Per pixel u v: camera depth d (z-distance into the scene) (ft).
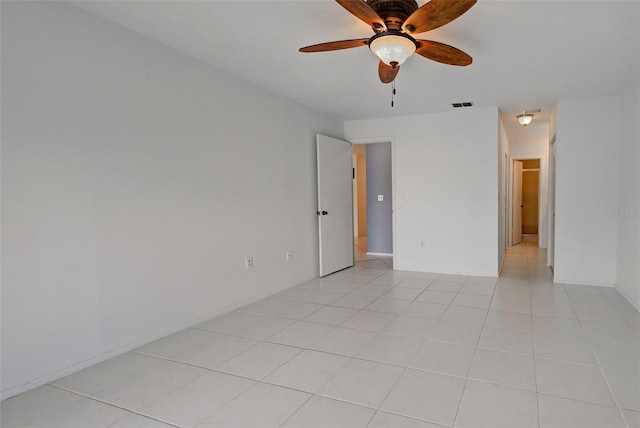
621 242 13.56
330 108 16.28
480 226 16.53
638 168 11.71
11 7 6.82
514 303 12.41
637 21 8.18
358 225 30.71
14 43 6.86
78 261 7.89
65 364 7.73
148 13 8.00
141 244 9.18
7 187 6.81
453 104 15.49
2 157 6.73
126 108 8.79
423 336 9.67
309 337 9.75
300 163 15.58
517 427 5.86
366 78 12.23
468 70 11.34
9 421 6.23
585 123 14.57
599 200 14.51
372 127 18.48
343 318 11.20
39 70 7.21
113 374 7.81
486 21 8.19
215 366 8.16
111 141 8.48
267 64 11.02
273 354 8.73
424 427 5.91
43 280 7.34
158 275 9.63
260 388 7.22
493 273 16.39
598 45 9.47
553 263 17.08
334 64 11.00
